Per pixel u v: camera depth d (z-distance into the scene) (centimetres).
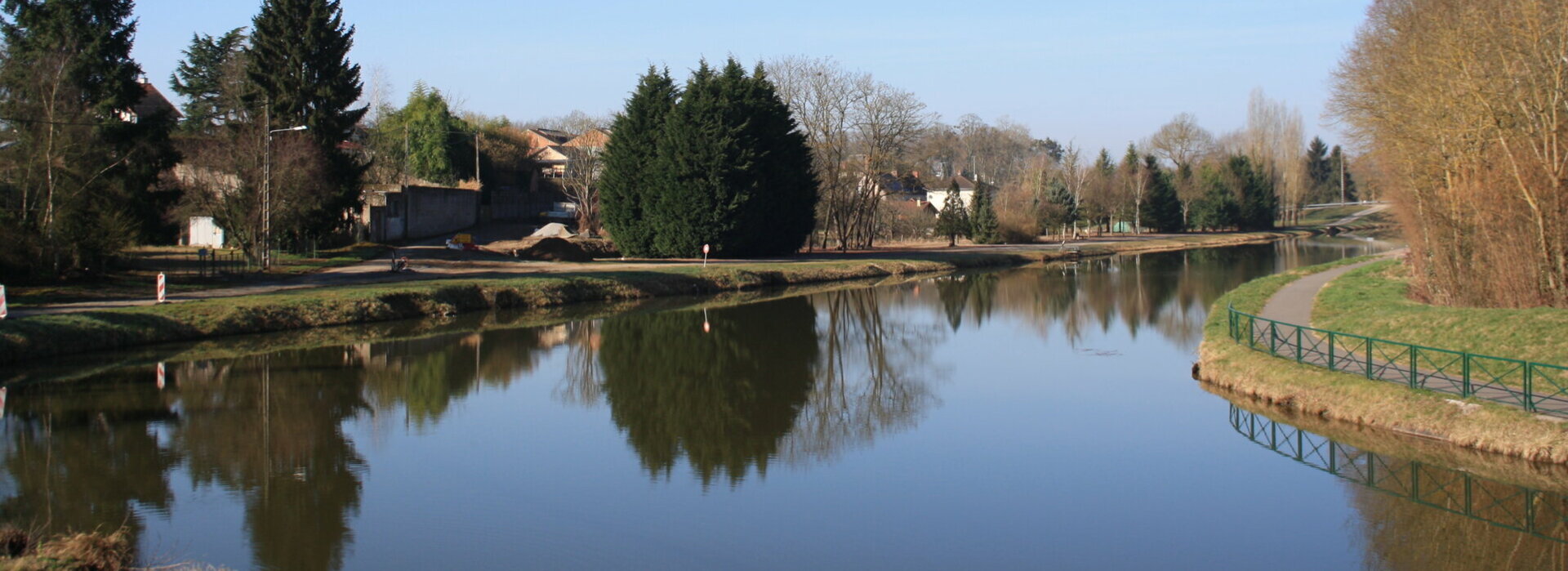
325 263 4669
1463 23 2642
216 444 1953
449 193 7050
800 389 2583
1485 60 2606
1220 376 2373
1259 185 11419
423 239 6419
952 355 3145
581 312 4062
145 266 4144
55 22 3797
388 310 3656
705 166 5875
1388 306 2712
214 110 7194
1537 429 1617
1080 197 10406
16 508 1546
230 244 5053
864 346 3350
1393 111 3061
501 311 4012
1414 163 2986
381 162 7138
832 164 7262
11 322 2719
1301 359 2180
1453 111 2705
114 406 2233
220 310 3225
